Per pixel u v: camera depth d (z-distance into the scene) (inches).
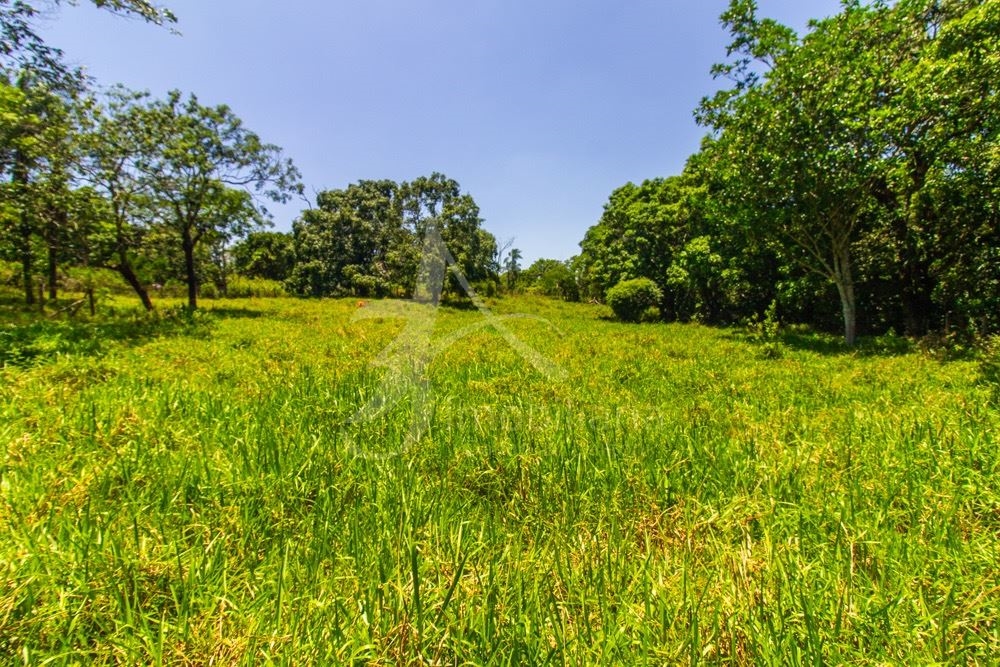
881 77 412.5
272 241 1424.7
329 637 63.9
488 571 78.3
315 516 96.3
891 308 579.8
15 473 107.4
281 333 451.5
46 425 139.2
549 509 104.1
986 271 400.2
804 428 158.1
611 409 182.7
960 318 431.5
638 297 864.3
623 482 114.5
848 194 420.5
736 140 458.6
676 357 378.6
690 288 834.8
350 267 1221.1
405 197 1282.0
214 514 96.6
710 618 69.5
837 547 85.8
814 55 413.4
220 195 711.1
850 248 524.1
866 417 169.8
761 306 767.1
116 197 565.3
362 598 72.1
